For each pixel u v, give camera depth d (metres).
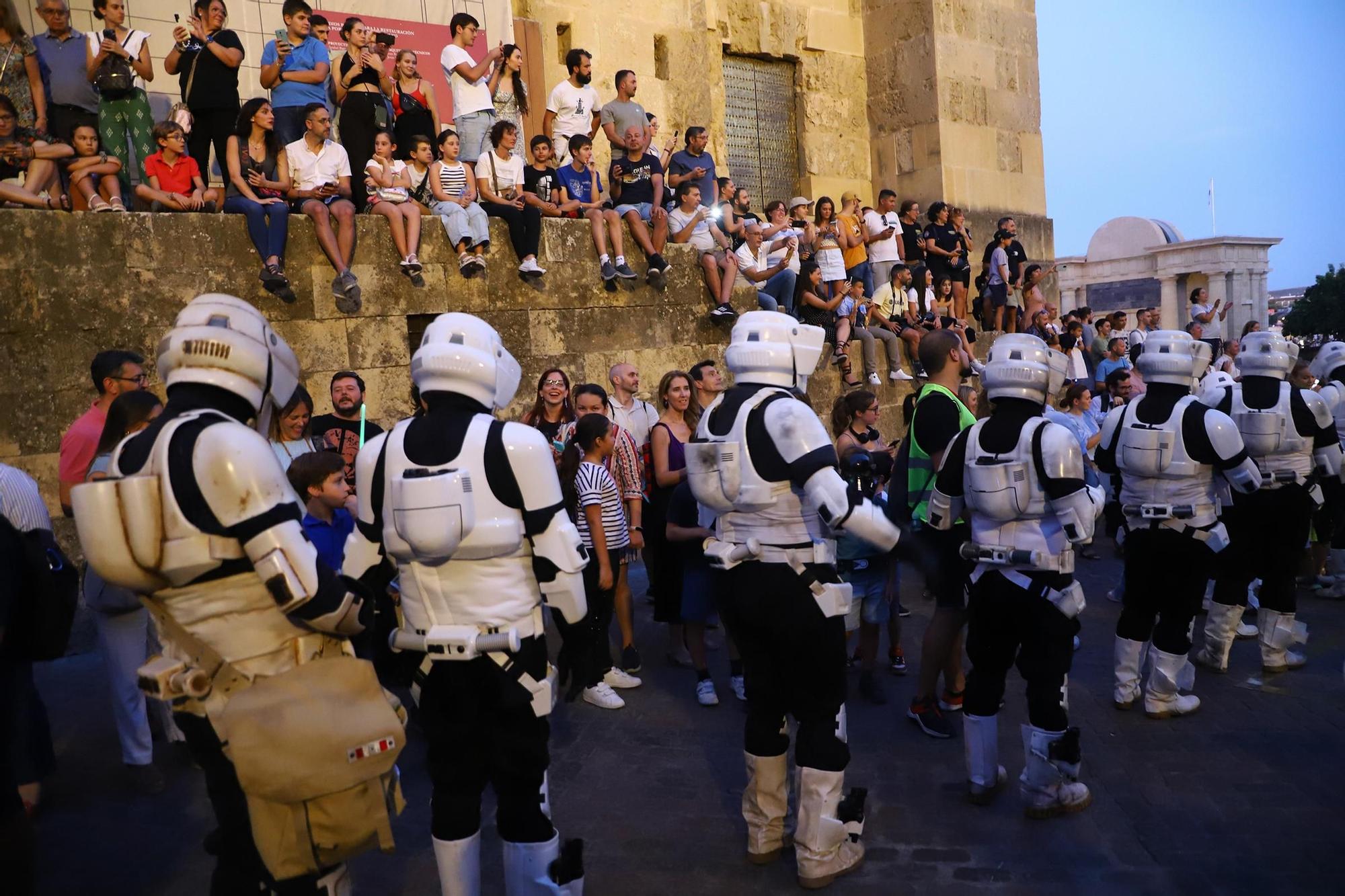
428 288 7.78
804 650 3.52
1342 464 5.85
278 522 2.49
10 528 3.26
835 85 14.43
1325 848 3.68
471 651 2.85
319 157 7.42
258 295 7.05
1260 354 5.68
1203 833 3.82
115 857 3.78
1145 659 6.07
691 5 12.36
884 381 11.56
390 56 9.23
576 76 9.56
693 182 10.11
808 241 10.86
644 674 6.04
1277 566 5.65
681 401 6.21
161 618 2.56
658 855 3.78
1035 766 3.97
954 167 14.17
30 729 3.99
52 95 7.18
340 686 2.59
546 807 3.08
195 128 7.54
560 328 8.56
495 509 2.87
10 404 6.18
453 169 8.05
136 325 6.59
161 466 2.48
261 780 2.46
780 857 3.76
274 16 8.87
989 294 13.60
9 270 6.16
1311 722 4.96
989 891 3.45
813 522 3.55
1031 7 15.17
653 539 6.27
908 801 4.19
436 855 3.04
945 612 4.84
